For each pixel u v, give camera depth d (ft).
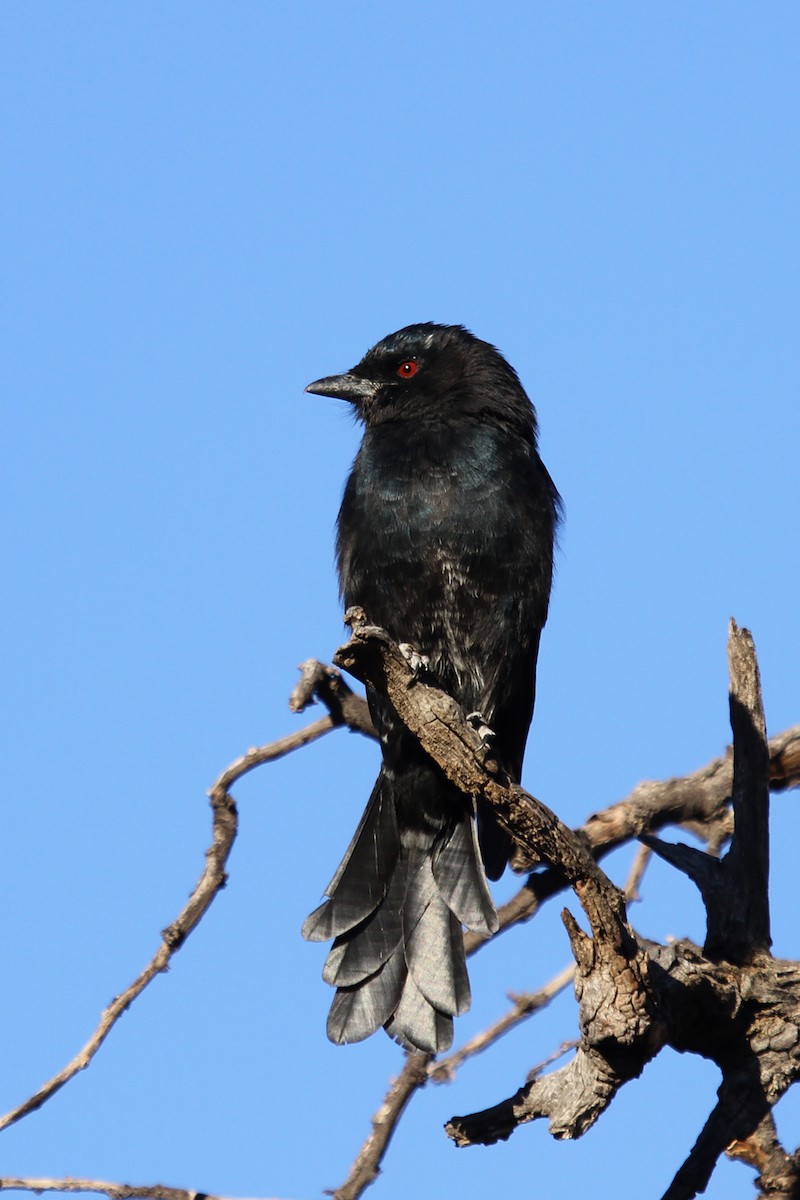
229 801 36.63
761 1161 31.48
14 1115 31.04
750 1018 32.30
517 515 43.83
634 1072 29.58
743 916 33.86
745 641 36.68
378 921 39.37
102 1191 29.12
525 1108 30.45
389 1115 32.96
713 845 39.73
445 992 37.35
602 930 28.53
